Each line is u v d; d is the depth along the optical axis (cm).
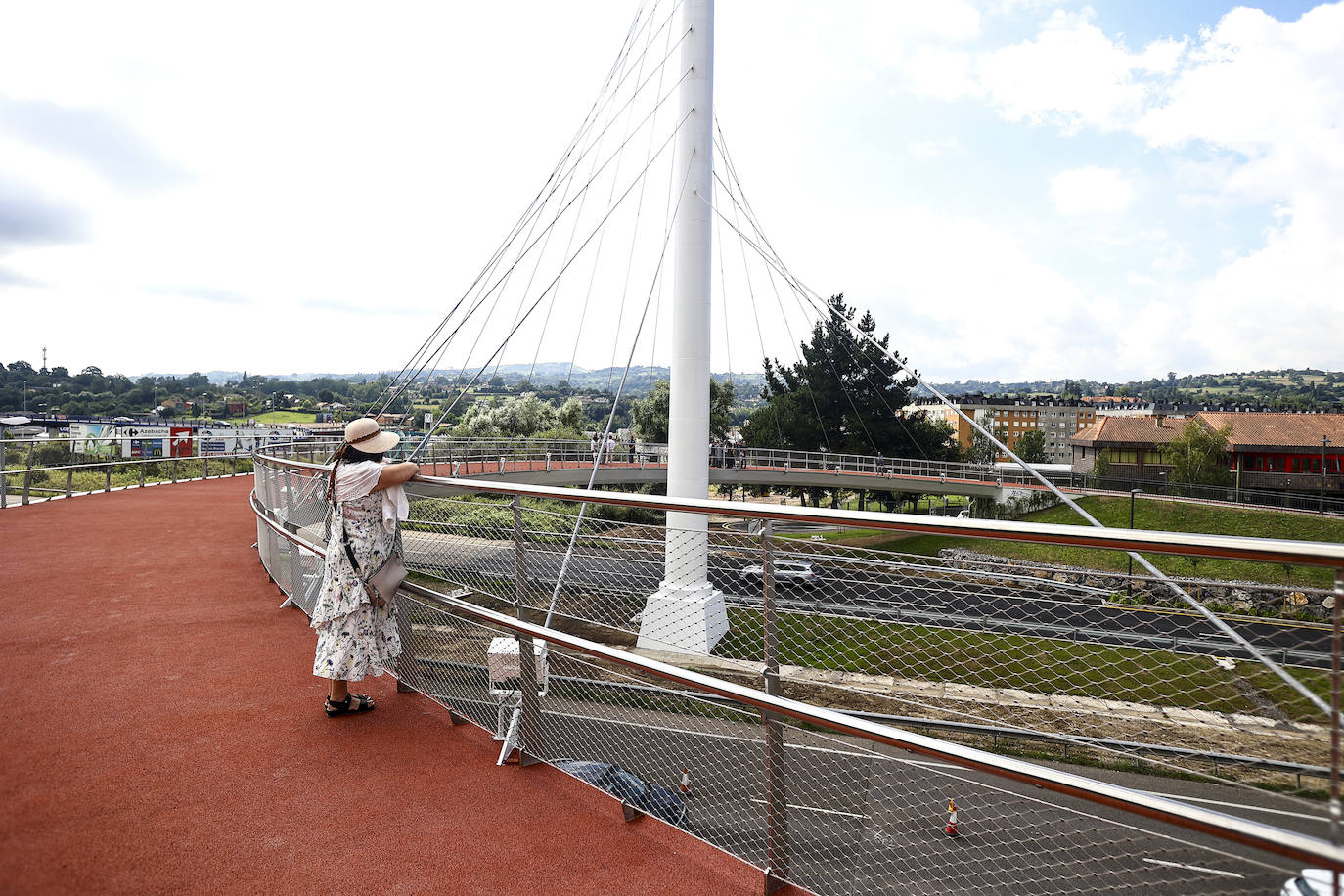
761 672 304
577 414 6625
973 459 6131
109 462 1817
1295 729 203
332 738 395
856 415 5291
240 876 272
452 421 6512
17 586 736
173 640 559
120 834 297
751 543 313
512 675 388
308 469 577
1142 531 201
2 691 452
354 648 405
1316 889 198
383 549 405
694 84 1886
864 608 287
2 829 298
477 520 397
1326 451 6231
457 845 297
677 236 1850
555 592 360
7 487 1471
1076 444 7012
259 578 784
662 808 321
